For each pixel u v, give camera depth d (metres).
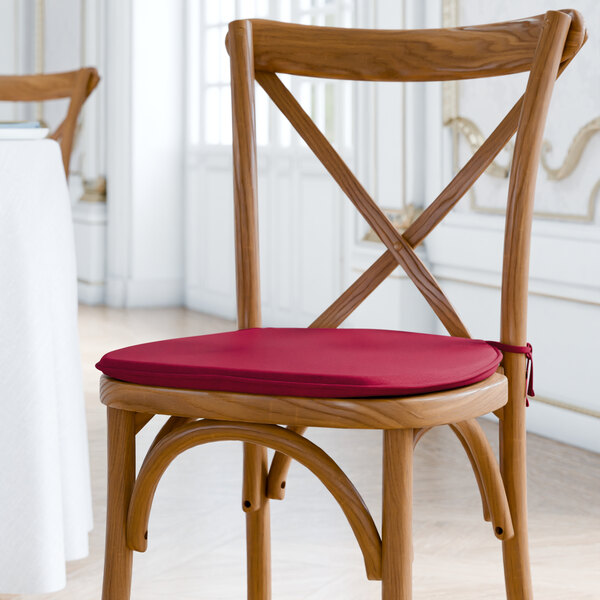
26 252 1.64
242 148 1.42
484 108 3.23
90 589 1.85
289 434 1.06
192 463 2.74
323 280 4.63
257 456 1.38
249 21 1.46
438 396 1.06
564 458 2.78
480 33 1.40
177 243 5.98
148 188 5.88
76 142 6.27
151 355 1.17
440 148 3.44
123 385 1.13
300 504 2.38
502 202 3.16
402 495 1.04
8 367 1.64
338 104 4.39
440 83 3.41
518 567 1.31
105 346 4.53
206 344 1.25
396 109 3.59
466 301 3.34
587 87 2.80
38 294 1.66
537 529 2.20
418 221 1.44
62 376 1.77
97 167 6.07
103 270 6.08
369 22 3.72
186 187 5.90
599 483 2.54
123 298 5.93
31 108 7.28
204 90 5.66
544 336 3.01
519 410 1.30
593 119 2.78
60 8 6.59
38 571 1.65
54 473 1.67
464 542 2.11
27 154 1.65
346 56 1.45
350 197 1.46
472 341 1.32
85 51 6.16
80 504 1.81
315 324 1.45
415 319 3.53
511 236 1.29
